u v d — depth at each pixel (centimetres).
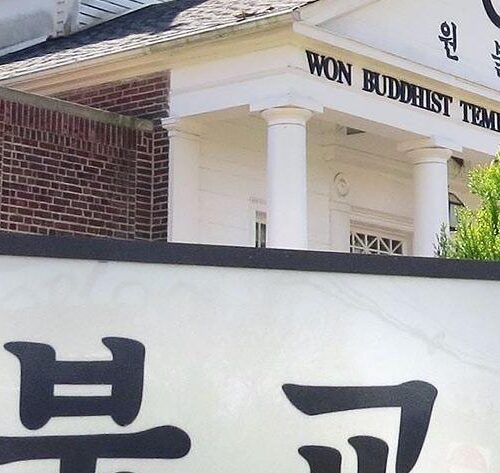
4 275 454
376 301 504
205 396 471
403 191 1524
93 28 1561
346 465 487
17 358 450
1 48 1630
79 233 1155
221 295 481
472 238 759
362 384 494
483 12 1407
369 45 1209
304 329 491
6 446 443
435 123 1302
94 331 461
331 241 1415
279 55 1144
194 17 1321
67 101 1246
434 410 503
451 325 512
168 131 1217
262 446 476
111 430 456
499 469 505
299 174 1134
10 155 1111
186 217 1210
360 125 1241
